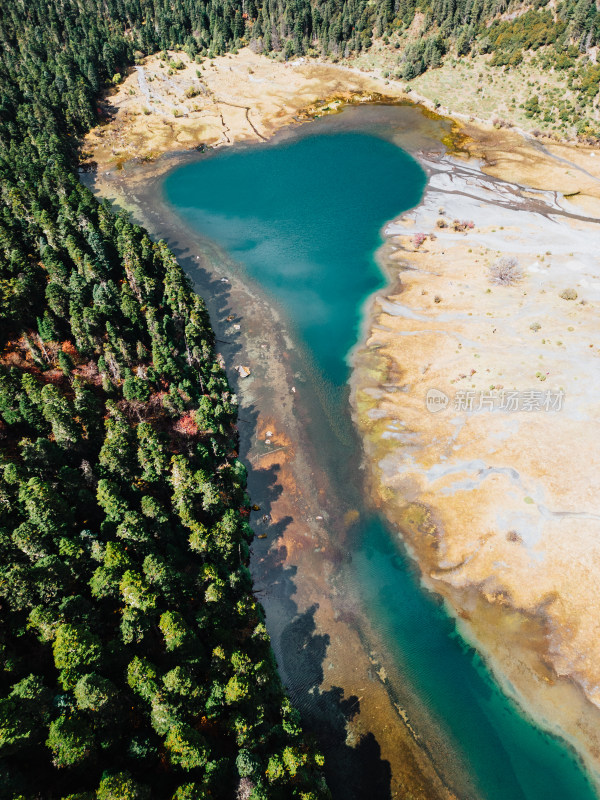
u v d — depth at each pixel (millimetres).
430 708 60562
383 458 86938
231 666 51281
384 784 55156
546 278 116312
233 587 62656
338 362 105062
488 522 75938
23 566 51031
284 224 146250
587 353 97562
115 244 119688
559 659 63000
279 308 119250
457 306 112688
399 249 132750
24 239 117562
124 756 42781
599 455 81562
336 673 63406
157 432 74750
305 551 75688
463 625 67312
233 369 104125
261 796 41562
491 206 143750
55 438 70125
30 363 87375
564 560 70562
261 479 85000
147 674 44875
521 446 84250
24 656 47000
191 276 130375
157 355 88500
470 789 55031
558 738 57906
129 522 58344
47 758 40000
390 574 72875
